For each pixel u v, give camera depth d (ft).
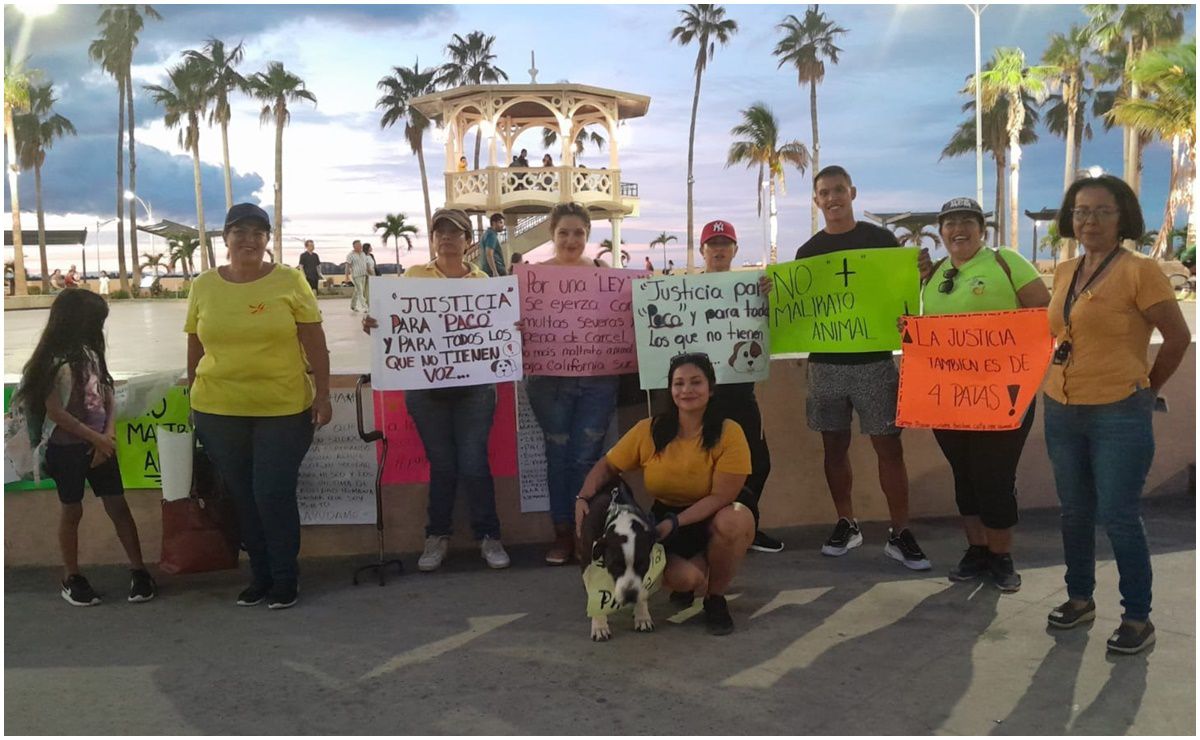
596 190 85.20
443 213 15.72
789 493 17.99
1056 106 182.39
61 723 10.11
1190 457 19.07
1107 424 11.32
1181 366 18.92
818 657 11.55
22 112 146.41
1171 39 140.05
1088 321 11.35
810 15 166.30
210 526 14.58
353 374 16.78
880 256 15.08
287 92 167.73
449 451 15.78
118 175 160.04
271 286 13.74
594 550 12.34
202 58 165.17
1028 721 9.73
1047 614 12.87
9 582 15.44
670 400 13.30
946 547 16.31
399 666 11.57
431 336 15.26
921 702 10.23
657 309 15.89
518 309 15.69
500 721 10.02
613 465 13.71
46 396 13.69
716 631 12.35
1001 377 13.61
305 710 10.38
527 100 81.92
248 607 14.02
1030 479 18.69
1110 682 10.61
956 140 182.39
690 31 160.56
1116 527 11.36
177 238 206.69
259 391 13.60
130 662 11.87
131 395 16.03
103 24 158.20
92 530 16.42
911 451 18.28
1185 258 85.92
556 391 16.06
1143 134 121.80
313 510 16.84
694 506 12.67
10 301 104.99
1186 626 12.21
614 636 12.44
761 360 15.96
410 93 190.80
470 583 15.01
